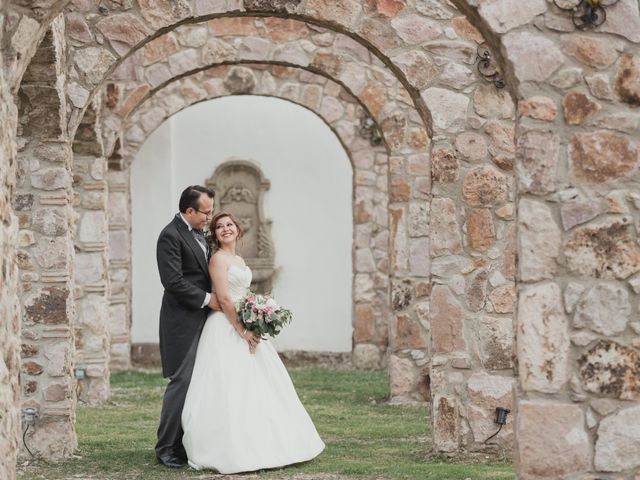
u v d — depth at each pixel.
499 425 7.91
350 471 7.19
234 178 17.06
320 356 17.03
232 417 7.30
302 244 17.09
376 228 15.44
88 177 11.61
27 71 7.40
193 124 16.97
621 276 5.20
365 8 8.11
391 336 11.66
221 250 7.80
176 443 7.60
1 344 5.02
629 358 5.17
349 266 17.09
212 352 7.51
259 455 7.29
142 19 8.08
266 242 16.98
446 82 8.05
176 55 11.58
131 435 9.02
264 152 17.08
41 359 7.93
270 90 14.75
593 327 5.19
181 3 8.06
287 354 17.02
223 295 7.60
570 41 5.29
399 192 11.65
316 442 7.71
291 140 17.12
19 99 7.62
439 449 7.94
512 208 7.98
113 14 8.07
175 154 16.92
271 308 7.55
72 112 8.05
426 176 11.66
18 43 5.25
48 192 7.97
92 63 8.07
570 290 5.21
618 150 5.25
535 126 5.27
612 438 5.15
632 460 5.15
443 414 7.94
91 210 11.62
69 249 8.02
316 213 17.11
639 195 5.22
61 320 7.96
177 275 7.57
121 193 14.66
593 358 5.18
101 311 11.62
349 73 11.72
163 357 7.64
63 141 7.97
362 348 15.59
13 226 5.29
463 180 8.00
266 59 11.63
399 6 8.09
